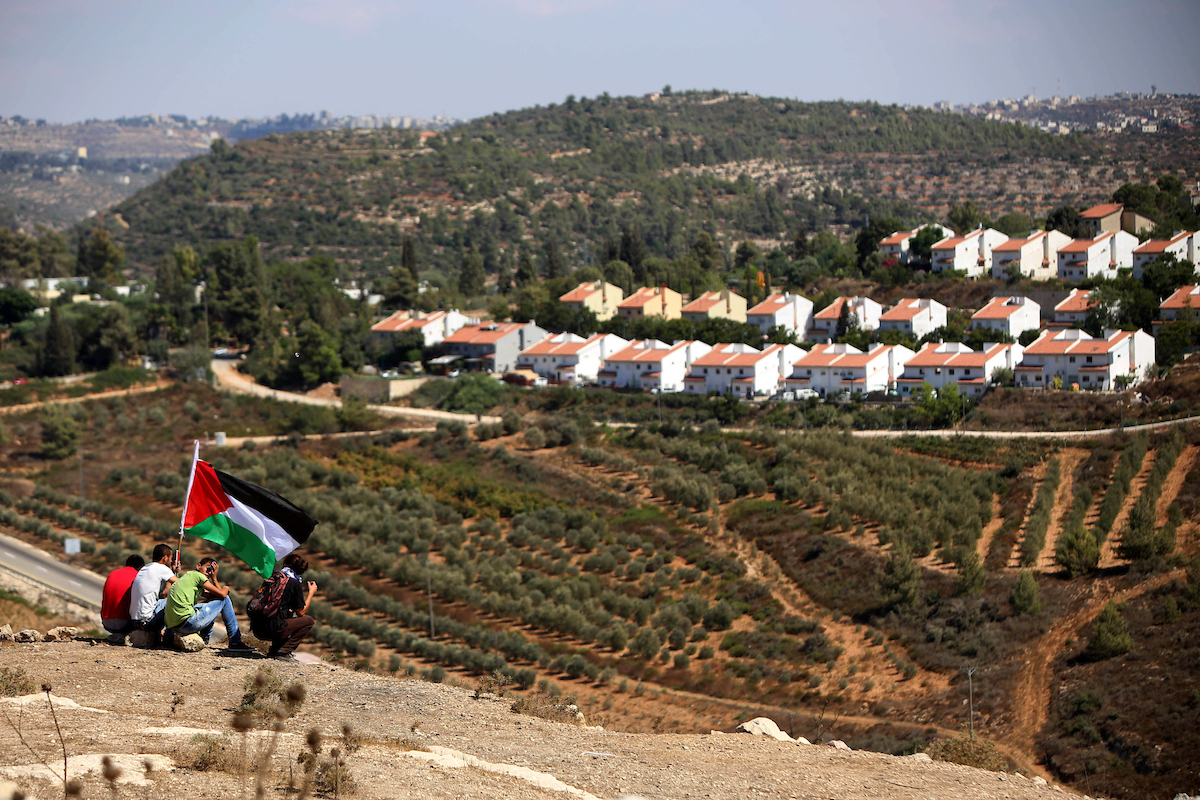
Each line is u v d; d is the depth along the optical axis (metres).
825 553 87.56
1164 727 55.28
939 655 70.31
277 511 22.55
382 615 80.62
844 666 71.25
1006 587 76.88
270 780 14.09
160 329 181.12
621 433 125.44
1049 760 56.16
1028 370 123.69
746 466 107.94
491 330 166.12
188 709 17.75
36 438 131.75
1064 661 65.31
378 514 102.75
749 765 18.45
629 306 174.50
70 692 18.22
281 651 22.59
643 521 100.50
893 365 132.75
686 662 71.75
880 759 20.44
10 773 13.16
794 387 134.62
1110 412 110.75
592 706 65.75
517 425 131.00
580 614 78.38
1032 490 94.25
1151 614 67.31
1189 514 82.25
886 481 99.12
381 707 19.77
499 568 88.12
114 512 104.75
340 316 193.62
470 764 16.23
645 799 15.51
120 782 13.25
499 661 69.88
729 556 90.94
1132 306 135.38
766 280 191.75
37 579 80.94
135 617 22.06
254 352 172.38
